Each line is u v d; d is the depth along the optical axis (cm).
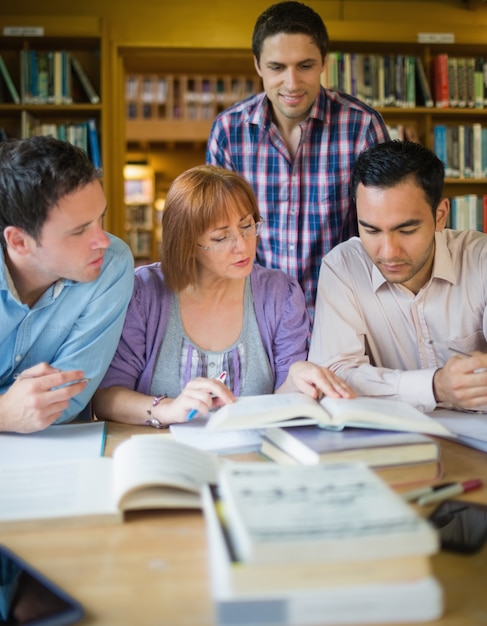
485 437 121
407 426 109
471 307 167
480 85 378
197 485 88
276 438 111
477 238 173
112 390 149
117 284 143
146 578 70
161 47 372
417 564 61
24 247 126
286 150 231
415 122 395
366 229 146
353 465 78
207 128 786
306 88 215
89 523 84
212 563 66
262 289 164
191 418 130
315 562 59
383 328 174
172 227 148
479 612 62
